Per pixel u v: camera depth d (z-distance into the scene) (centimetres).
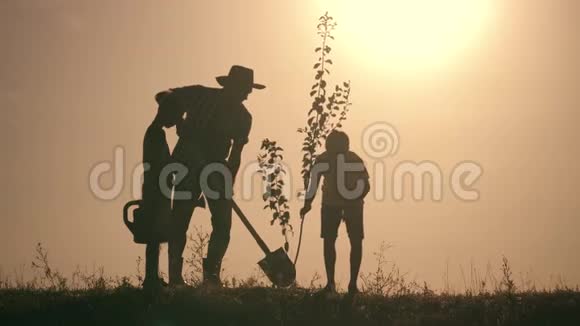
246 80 3612
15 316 3073
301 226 3506
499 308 3181
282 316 3078
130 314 3081
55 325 2997
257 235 3541
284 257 3494
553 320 3066
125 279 3431
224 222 3534
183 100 3541
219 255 3519
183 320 3045
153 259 3291
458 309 3183
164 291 3259
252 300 3241
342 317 3084
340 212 3353
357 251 3319
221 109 3575
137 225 3297
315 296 3244
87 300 3195
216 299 3203
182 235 3478
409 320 3075
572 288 3509
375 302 3259
